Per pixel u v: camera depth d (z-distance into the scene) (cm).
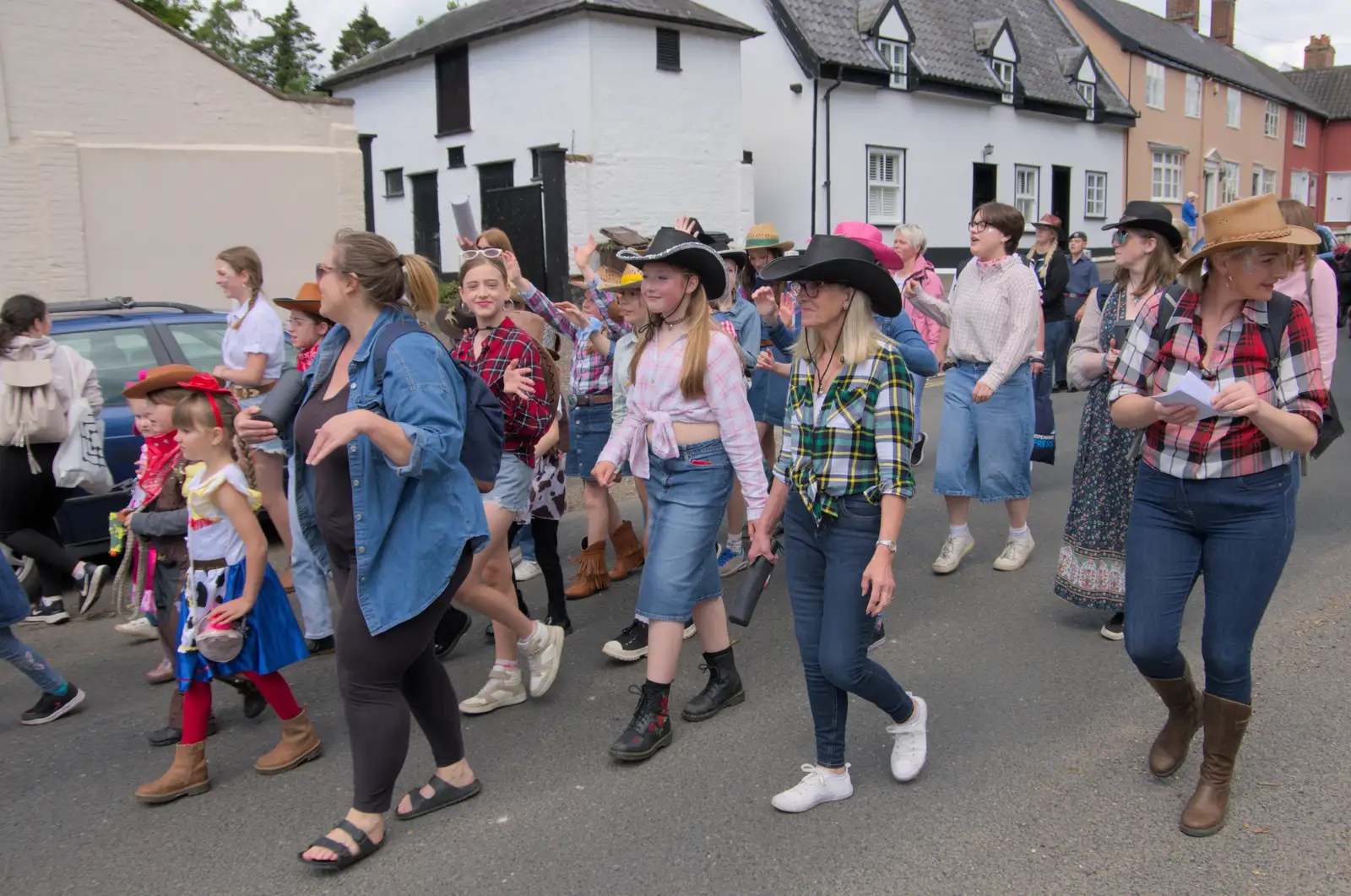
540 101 1780
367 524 299
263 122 1152
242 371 538
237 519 359
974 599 553
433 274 353
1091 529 480
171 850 334
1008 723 403
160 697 466
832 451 322
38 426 531
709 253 379
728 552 614
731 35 1873
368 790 320
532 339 428
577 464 598
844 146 2055
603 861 318
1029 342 558
